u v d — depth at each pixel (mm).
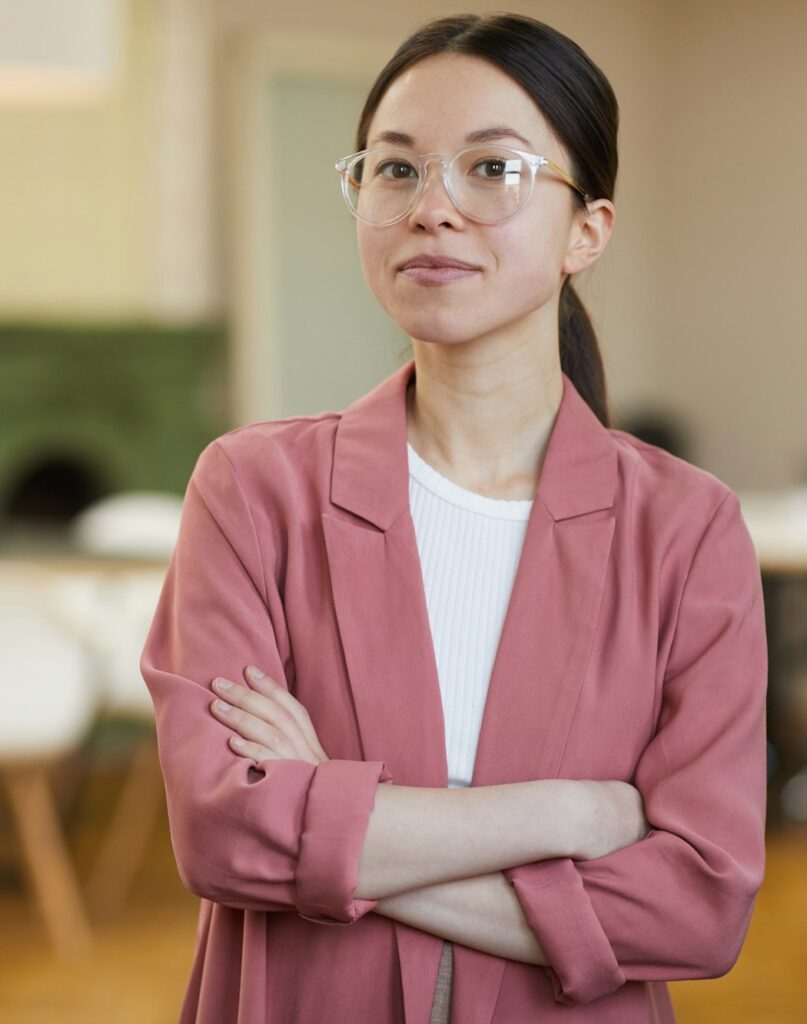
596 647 1199
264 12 6254
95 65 2998
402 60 1194
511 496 1247
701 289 6832
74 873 3965
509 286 1155
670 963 1142
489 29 1172
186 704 1183
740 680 1222
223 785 1128
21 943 3471
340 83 6242
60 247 5961
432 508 1236
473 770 1174
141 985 3199
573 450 1241
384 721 1169
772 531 4031
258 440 1281
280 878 1110
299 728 1176
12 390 5961
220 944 1204
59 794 4219
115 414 6070
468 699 1190
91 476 6250
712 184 6742
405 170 1159
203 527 1253
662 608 1229
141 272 6055
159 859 4180
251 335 6070
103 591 4020
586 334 1391
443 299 1148
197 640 1212
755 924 3572
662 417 6898
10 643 3182
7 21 2926
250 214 6070
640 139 7035
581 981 1121
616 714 1190
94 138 5957
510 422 1247
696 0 6801
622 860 1145
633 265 7070
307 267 6203
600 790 1167
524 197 1146
